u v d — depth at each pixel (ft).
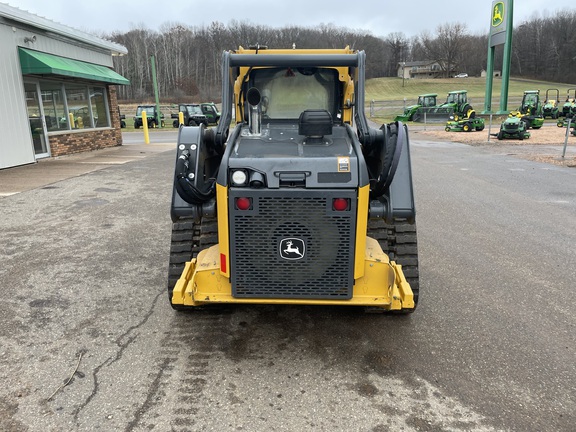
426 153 57.06
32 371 11.01
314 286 11.07
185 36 315.99
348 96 14.90
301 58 13.20
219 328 13.12
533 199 29.89
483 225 23.71
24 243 20.24
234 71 14.33
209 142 12.94
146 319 13.58
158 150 57.57
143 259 18.38
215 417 9.54
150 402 9.97
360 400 10.13
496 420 9.55
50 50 46.47
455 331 13.05
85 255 18.78
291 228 10.68
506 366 11.41
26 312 13.93
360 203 10.55
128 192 30.66
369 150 13.61
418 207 27.55
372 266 11.24
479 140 75.15
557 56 392.06
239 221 10.69
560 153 55.11
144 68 288.51
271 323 13.46
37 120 45.70
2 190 31.01
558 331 13.09
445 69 415.85
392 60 458.50
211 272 11.44
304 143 12.07
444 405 9.98
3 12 38.24
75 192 30.50
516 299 15.08
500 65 422.41
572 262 18.43
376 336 12.78
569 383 10.77
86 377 10.80
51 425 9.26
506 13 129.18
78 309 14.16
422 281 16.44
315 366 11.38
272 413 9.69
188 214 12.39
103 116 59.93
